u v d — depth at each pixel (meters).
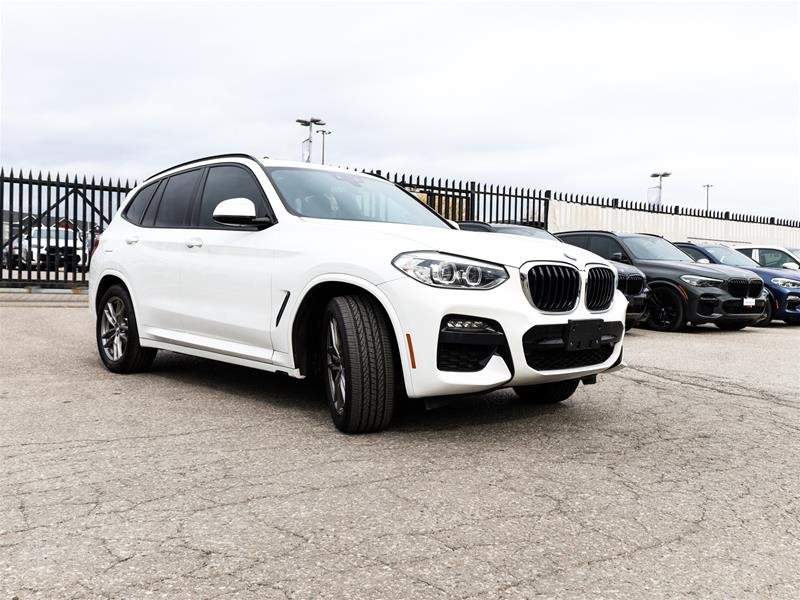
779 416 4.73
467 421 4.33
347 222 4.39
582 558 2.42
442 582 2.22
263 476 3.20
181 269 5.10
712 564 2.41
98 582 2.19
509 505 2.90
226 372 5.90
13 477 3.16
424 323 3.62
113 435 3.89
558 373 3.88
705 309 10.57
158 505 2.83
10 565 2.29
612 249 11.64
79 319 10.05
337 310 3.88
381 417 3.89
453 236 4.02
